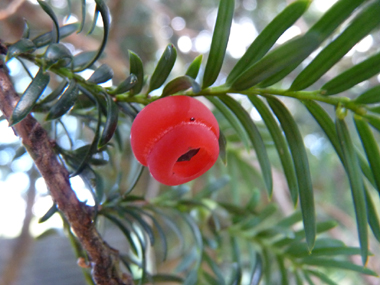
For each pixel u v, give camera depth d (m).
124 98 0.05
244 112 0.05
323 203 0.18
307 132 0.20
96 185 0.05
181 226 0.15
